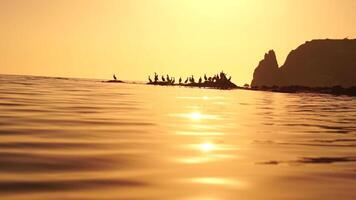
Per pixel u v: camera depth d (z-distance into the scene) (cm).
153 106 4350
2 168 1257
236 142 2014
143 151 1641
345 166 1474
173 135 2181
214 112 4006
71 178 1164
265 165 1458
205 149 1762
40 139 1817
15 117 2669
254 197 1054
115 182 1141
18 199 957
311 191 1120
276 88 14550
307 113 4234
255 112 4178
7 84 8125
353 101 7444
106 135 2041
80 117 2856
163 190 1084
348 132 2575
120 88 9312
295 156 1664
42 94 5375
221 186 1152
